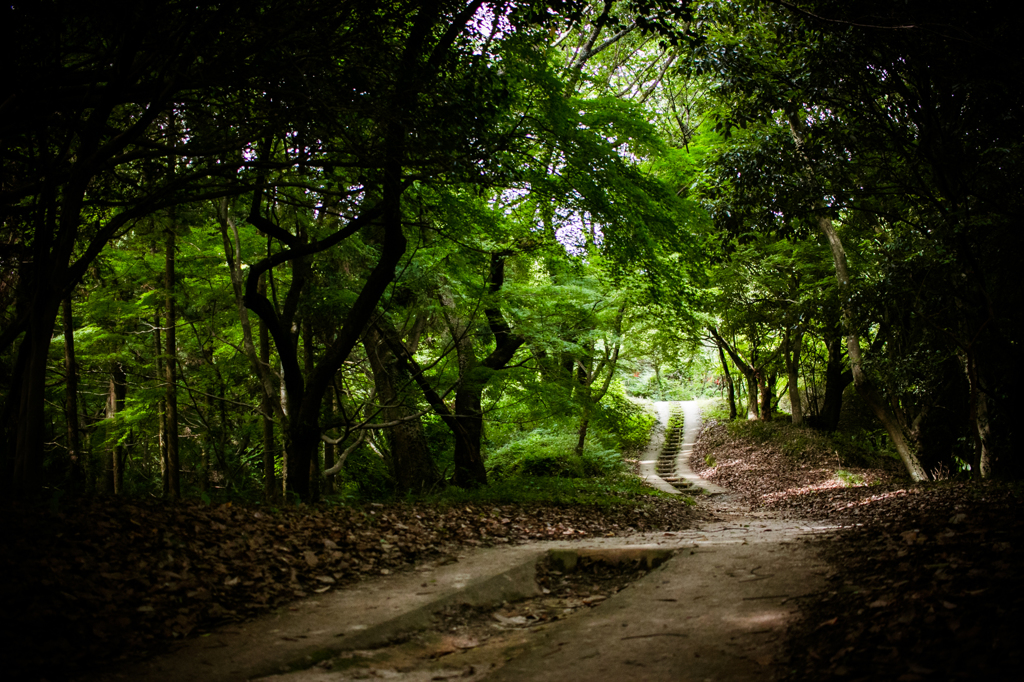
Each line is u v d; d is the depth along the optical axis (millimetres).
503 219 11539
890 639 3094
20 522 4828
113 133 7590
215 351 13375
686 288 11977
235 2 5598
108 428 12508
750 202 11672
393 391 12703
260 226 8836
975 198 10172
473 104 6664
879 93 10750
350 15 6613
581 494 13078
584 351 13195
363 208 9281
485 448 20453
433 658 3932
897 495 12125
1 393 10008
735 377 33000
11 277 8969
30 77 5984
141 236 10672
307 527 6477
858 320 14242
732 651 3469
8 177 7883
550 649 3830
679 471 23812
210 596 4551
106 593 4191
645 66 18078
